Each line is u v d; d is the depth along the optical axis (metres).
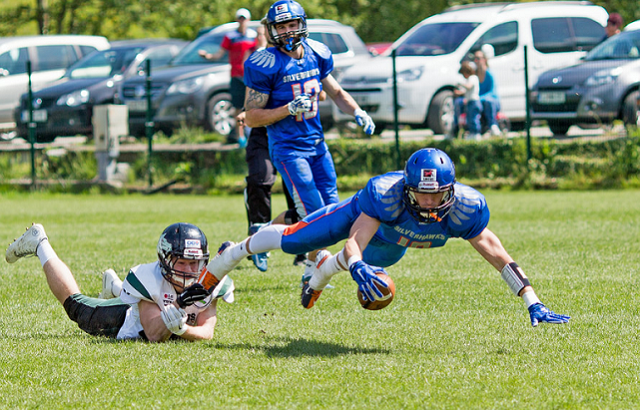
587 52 53.59
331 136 57.56
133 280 15.96
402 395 12.48
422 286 21.98
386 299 14.42
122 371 13.88
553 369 13.79
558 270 23.98
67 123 59.81
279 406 12.09
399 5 117.75
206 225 36.50
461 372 13.62
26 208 45.91
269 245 16.44
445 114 52.44
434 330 16.92
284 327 17.47
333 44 58.16
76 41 69.88
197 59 59.88
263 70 22.17
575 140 50.81
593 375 13.42
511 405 12.00
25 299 21.03
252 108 22.47
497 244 15.62
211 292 16.55
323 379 13.34
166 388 12.97
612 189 48.69
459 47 52.97
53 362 14.46
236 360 14.52
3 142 67.06
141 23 113.06
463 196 15.06
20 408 12.16
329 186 23.08
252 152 26.88
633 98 49.97
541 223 34.84
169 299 15.92
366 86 52.62
